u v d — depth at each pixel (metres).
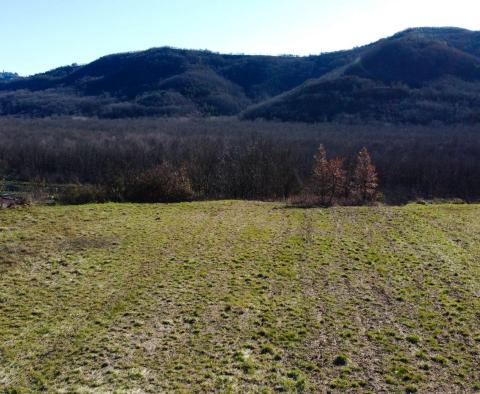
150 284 13.43
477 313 11.63
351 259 16.39
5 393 7.94
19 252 15.76
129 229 19.70
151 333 10.34
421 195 49.09
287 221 22.86
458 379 8.65
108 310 11.56
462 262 15.94
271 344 9.96
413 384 8.47
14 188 44.62
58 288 12.93
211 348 9.70
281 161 45.75
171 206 25.92
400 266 15.56
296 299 12.57
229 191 41.94
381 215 24.69
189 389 8.16
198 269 14.86
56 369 8.77
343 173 35.28
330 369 8.98
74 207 23.84
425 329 10.79
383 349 9.80
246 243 18.19
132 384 8.27
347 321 11.19
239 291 13.05
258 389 8.23
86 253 16.11
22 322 10.72
